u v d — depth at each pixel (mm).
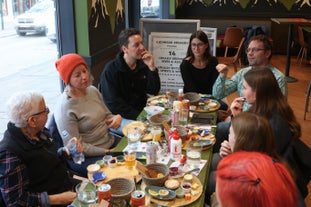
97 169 1977
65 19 3510
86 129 2594
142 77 3412
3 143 1841
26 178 1874
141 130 2477
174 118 2516
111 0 4434
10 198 1809
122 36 3229
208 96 3395
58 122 2484
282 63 8188
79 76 2500
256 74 2078
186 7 9359
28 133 1929
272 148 1531
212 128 2545
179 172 1927
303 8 8922
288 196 893
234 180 898
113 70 3215
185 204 1657
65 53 3611
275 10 9047
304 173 1951
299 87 6449
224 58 8273
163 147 2223
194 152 2107
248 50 3014
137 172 1948
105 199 1612
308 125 4734
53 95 3586
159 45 4523
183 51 4480
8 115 1868
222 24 9086
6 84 3393
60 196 1938
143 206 1571
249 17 9172
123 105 3211
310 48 7582
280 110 2031
